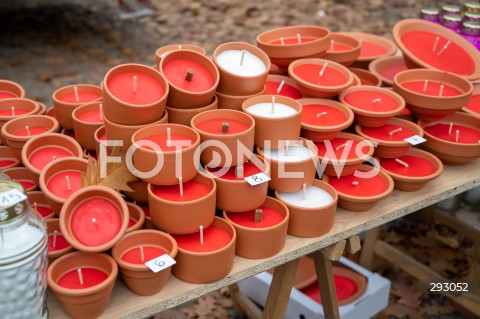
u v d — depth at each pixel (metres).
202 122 1.33
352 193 1.44
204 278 1.18
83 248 1.04
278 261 1.28
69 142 1.35
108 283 1.05
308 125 1.43
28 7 5.10
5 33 4.56
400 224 2.61
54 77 3.86
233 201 1.25
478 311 2.00
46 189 1.15
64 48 4.34
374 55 2.09
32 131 1.46
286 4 5.51
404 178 1.49
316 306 1.85
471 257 2.36
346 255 2.37
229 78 1.40
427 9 2.23
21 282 0.97
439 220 2.13
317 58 1.68
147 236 1.19
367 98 1.62
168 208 1.16
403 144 1.51
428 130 1.72
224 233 1.26
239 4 5.46
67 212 1.09
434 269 2.33
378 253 2.26
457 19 2.14
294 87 1.69
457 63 1.91
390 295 2.24
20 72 3.92
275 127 1.32
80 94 1.64
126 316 1.10
